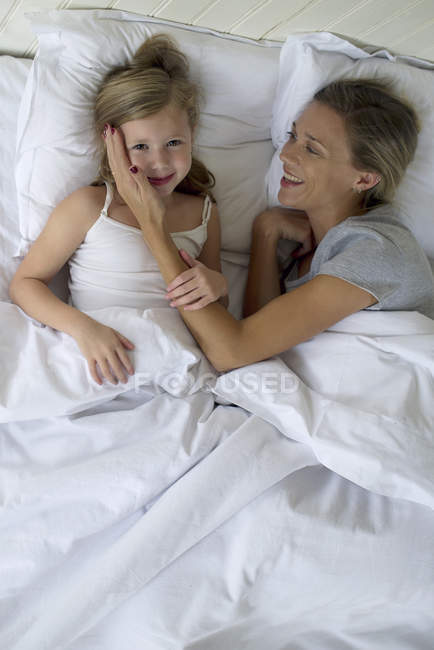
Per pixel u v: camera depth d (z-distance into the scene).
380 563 0.87
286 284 1.25
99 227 1.05
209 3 1.05
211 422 0.94
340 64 1.16
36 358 0.93
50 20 0.98
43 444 0.92
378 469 0.89
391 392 0.97
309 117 1.11
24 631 0.87
